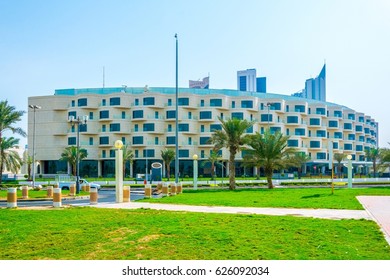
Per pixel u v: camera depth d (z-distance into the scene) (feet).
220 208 70.23
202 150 311.88
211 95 316.81
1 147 186.09
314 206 70.49
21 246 42.01
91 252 39.04
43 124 321.93
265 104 334.24
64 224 52.60
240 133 151.12
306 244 38.06
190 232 44.04
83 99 310.65
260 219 52.90
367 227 45.96
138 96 312.50
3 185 183.93
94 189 85.20
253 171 323.78
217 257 34.76
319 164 358.43
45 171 324.19
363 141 430.20
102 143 306.76
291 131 348.18
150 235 43.73
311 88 627.46
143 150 306.55
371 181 207.41
